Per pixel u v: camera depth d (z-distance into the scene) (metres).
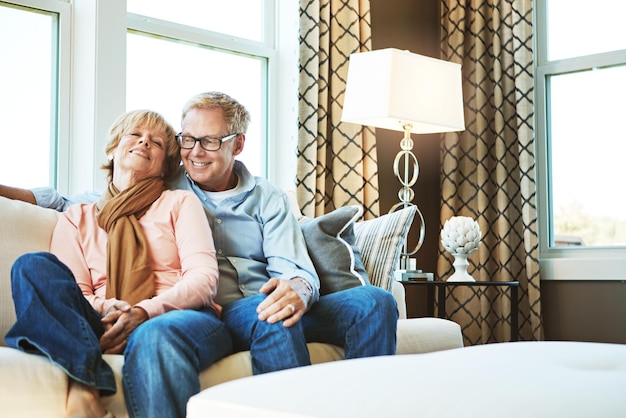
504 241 4.20
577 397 1.16
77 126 3.18
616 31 4.26
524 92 4.23
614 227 4.22
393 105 3.45
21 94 3.15
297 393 1.23
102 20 3.18
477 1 4.35
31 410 1.52
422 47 4.54
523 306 4.22
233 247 2.35
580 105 4.34
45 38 3.20
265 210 2.40
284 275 2.21
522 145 4.20
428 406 1.15
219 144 2.35
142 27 3.56
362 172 4.02
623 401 1.16
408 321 2.57
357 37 4.04
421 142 4.48
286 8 4.07
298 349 1.95
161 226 2.14
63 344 1.58
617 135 4.24
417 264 4.42
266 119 4.06
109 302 1.92
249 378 1.37
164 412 1.62
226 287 2.28
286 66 4.05
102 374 1.60
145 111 2.27
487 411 1.12
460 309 4.25
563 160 4.38
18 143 3.14
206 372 1.83
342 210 2.57
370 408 1.15
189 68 3.77
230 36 3.90
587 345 1.67
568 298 4.20
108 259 2.05
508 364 1.40
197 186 2.40
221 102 2.38
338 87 3.99
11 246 2.01
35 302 1.62
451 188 4.34
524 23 4.26
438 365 1.38
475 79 4.33
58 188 3.17
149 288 2.04
